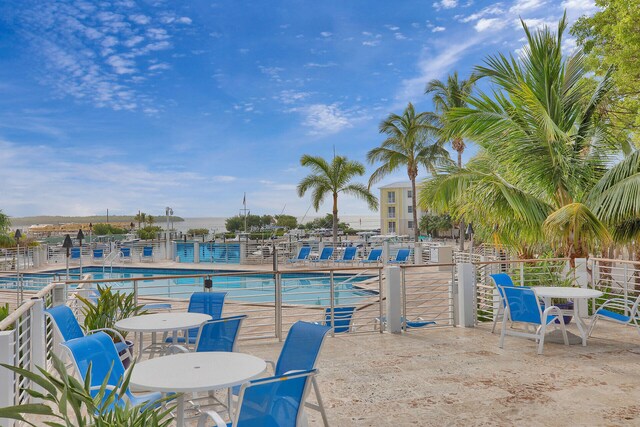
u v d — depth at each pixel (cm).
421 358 658
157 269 2295
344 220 4959
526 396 513
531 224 1027
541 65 1081
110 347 382
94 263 2527
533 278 1005
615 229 1024
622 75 1125
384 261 2130
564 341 725
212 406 427
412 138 2803
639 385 544
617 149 1054
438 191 1228
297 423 298
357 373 596
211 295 619
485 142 1155
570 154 1028
